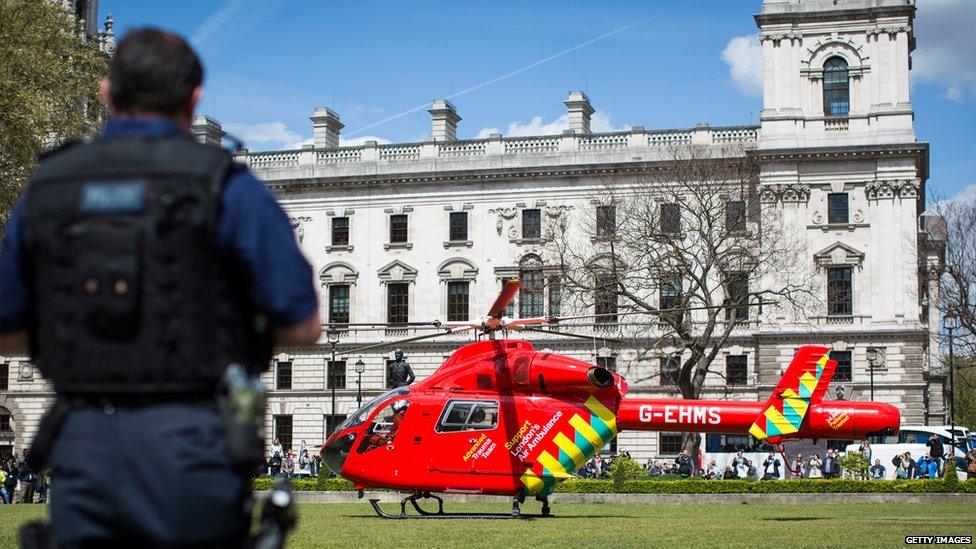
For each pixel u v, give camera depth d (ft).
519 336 240.73
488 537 54.29
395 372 90.22
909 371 220.84
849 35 229.04
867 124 226.38
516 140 249.75
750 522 74.13
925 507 116.57
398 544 48.91
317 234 258.98
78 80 143.95
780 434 82.02
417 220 253.24
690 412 81.76
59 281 12.40
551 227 230.68
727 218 209.05
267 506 13.05
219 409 12.70
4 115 131.95
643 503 135.74
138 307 12.26
